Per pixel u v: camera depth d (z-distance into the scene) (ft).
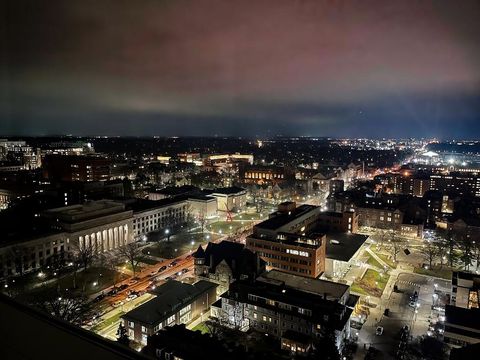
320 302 194.18
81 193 475.72
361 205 440.04
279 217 339.57
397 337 200.85
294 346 176.86
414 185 597.52
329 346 162.91
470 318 177.47
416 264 316.40
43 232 299.17
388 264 315.58
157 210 413.59
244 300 206.18
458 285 237.25
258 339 192.44
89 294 240.94
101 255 317.22
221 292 256.73
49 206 414.41
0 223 332.39
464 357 124.98
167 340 143.95
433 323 214.07
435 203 465.47
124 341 168.66
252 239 288.71
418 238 394.73
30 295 231.50
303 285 225.35
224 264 258.78
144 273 283.18
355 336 199.82
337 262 289.74
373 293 258.37
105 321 205.26
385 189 618.44
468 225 374.84
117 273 282.56
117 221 351.05
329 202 469.57
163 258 320.09
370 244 370.53
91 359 28.12
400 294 256.93
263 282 223.10
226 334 195.62
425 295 255.09
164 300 200.23
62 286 252.01
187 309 204.54
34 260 280.31
